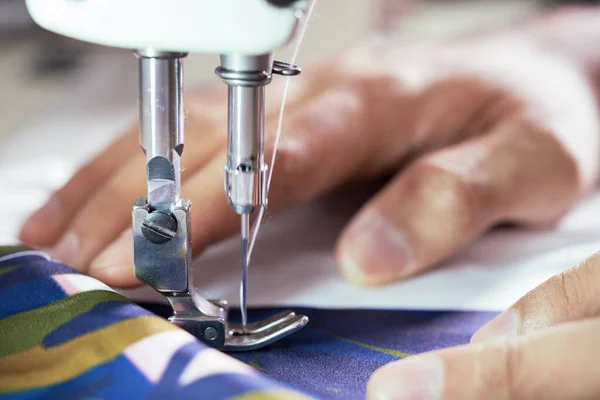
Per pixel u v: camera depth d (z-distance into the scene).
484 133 0.64
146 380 0.30
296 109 0.67
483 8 1.60
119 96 1.28
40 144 0.96
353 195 0.73
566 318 0.37
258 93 0.35
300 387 0.36
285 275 0.56
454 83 0.68
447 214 0.54
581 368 0.31
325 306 0.50
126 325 0.35
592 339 0.32
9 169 0.86
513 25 1.10
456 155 0.58
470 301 0.51
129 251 0.48
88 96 1.29
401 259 0.54
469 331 0.46
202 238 0.50
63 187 0.60
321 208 0.70
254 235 0.41
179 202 0.39
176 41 0.33
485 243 0.62
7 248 0.46
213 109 0.63
